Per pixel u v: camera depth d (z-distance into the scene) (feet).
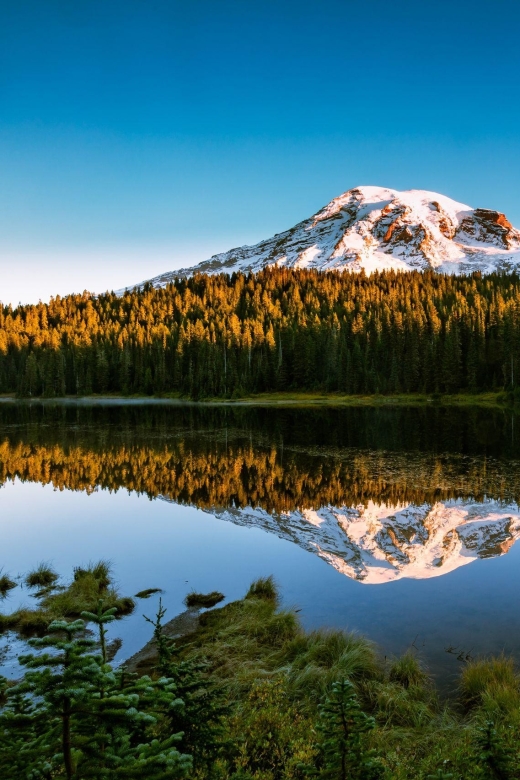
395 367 336.49
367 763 18.65
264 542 62.69
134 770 13.64
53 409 319.06
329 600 44.42
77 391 432.66
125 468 113.80
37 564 57.67
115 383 444.14
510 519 67.62
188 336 435.12
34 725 14.74
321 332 405.59
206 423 212.64
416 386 332.19
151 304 597.52
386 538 62.03
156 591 49.11
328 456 122.93
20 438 166.09
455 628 38.01
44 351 459.32
